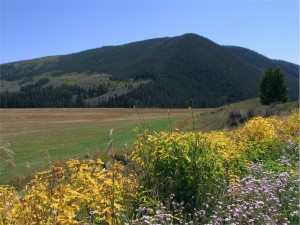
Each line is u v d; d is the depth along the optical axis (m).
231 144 10.30
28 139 51.81
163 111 125.88
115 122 87.31
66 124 85.81
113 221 4.66
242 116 35.69
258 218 5.68
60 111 153.38
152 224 5.25
